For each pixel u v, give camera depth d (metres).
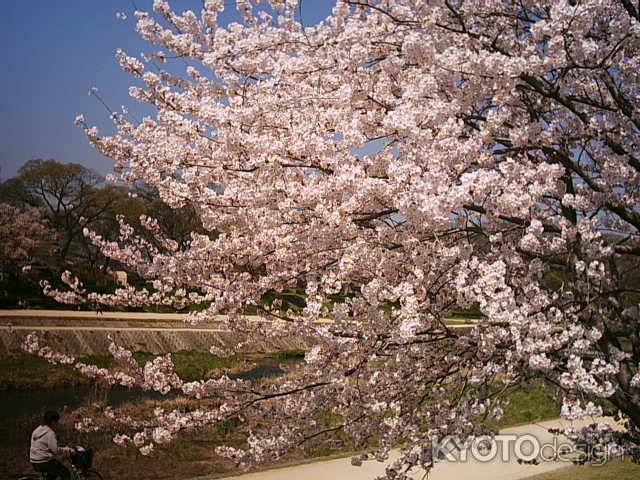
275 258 5.49
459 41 5.70
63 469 9.89
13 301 34.78
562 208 5.38
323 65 5.68
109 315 30.28
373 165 4.96
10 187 48.19
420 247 4.73
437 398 5.36
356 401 5.17
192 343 28.27
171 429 5.52
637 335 5.48
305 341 5.37
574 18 4.69
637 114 5.40
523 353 4.18
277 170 4.98
